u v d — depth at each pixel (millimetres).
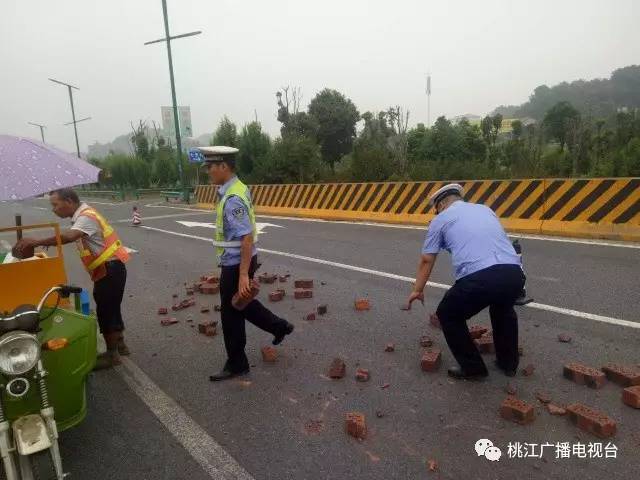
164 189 35312
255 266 4113
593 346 4438
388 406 3652
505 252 3760
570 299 5699
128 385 4238
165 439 3408
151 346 5105
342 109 38938
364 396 3816
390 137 34938
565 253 8023
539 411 3480
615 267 6965
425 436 3262
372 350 4672
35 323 2562
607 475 2814
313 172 24094
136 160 36844
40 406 2650
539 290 6109
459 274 3801
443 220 3926
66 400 2973
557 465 2916
